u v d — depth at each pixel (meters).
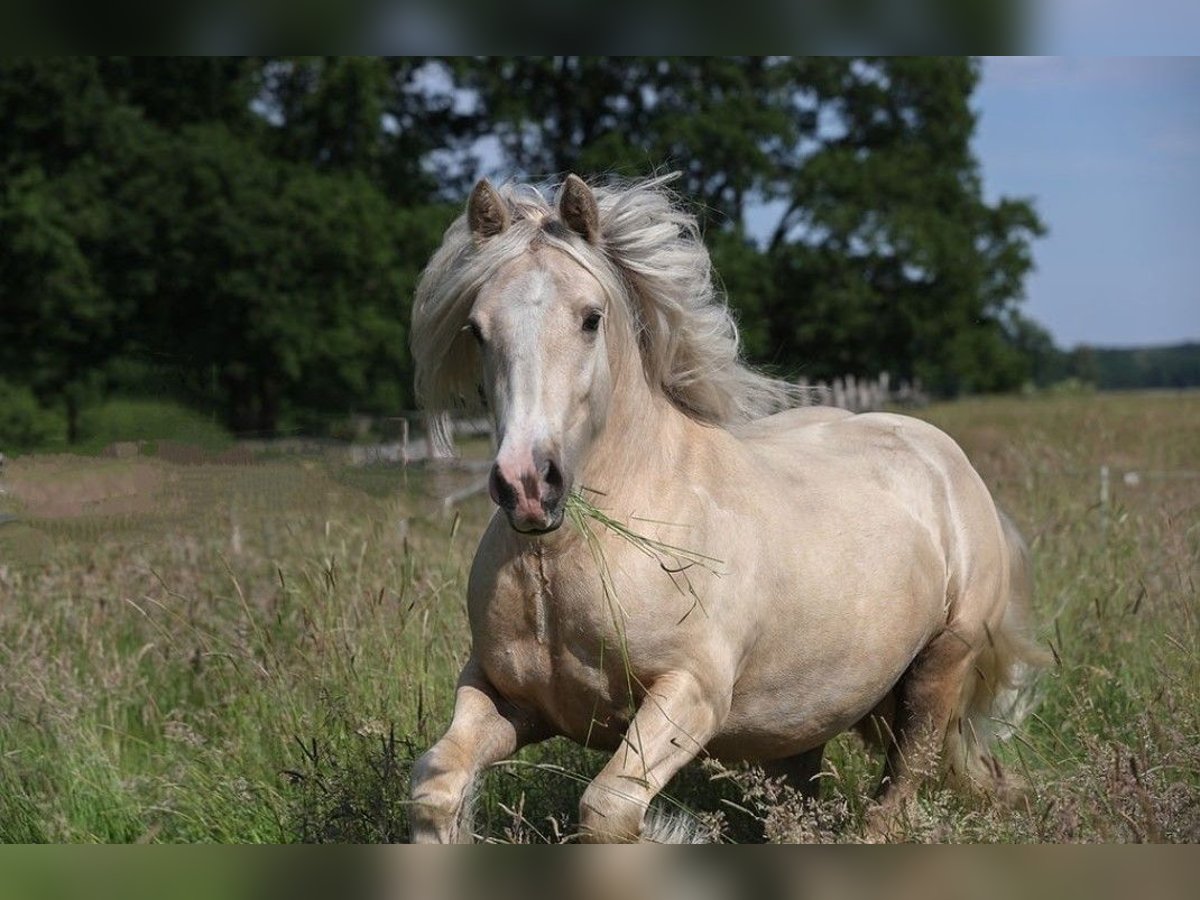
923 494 5.11
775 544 4.26
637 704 3.95
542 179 4.35
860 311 36.47
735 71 35.38
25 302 27.59
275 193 30.30
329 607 5.95
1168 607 6.39
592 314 3.70
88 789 5.14
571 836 3.65
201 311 30.27
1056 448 13.16
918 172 38.78
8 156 28.42
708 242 34.53
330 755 4.95
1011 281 40.19
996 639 5.35
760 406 4.75
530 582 3.85
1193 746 4.52
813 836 3.90
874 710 5.23
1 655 5.92
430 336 3.96
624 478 3.94
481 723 3.89
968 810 4.92
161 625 6.46
